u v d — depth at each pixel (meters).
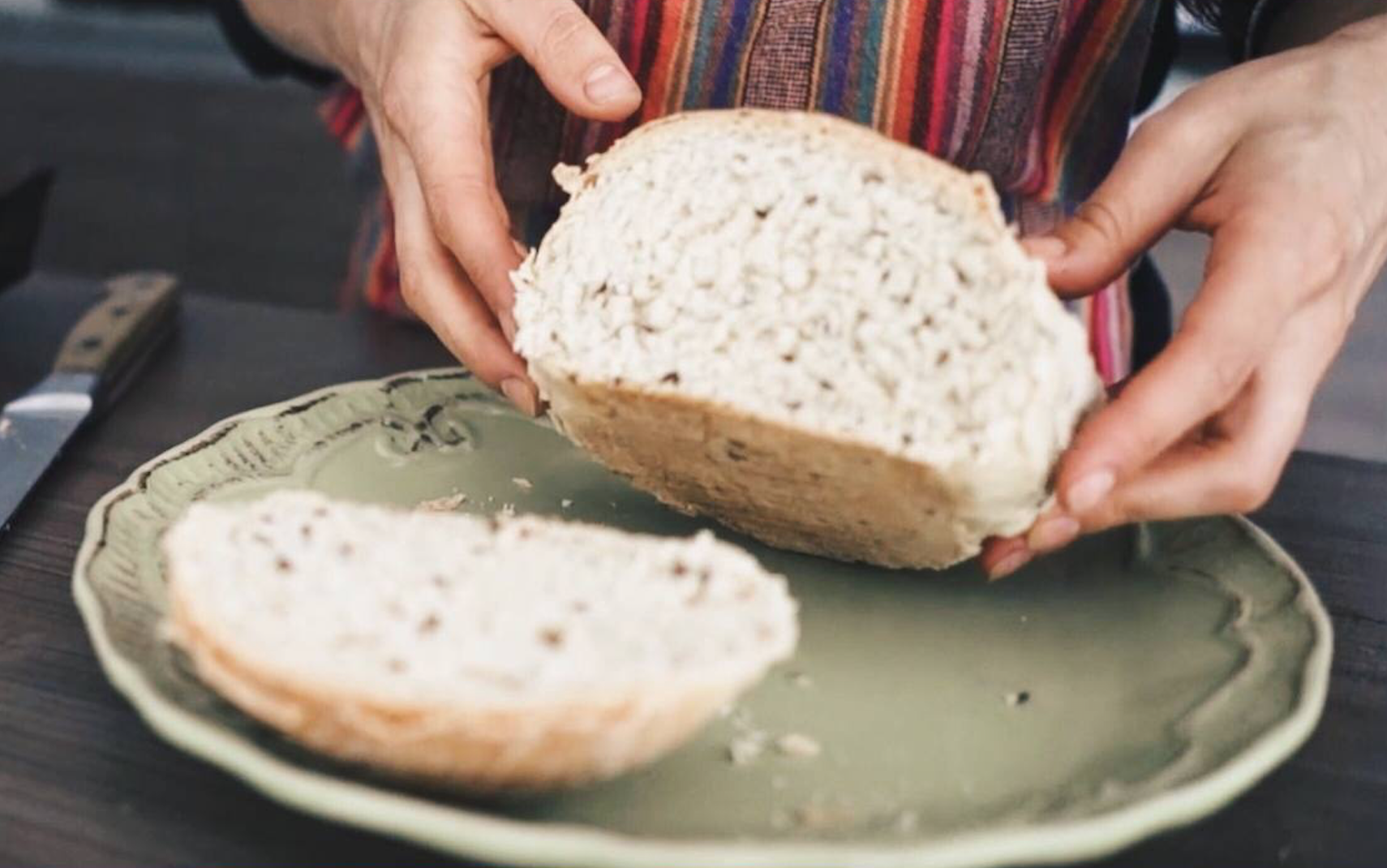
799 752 0.39
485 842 0.34
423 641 0.36
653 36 0.58
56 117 1.56
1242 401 0.43
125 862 0.37
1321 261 0.42
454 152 0.49
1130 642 0.44
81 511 0.50
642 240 0.44
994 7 0.57
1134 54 0.59
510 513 0.49
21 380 0.63
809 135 0.42
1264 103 0.45
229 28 0.72
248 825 0.38
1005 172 0.60
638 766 0.37
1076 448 0.41
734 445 0.43
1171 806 0.36
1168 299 0.69
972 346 0.40
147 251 1.55
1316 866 0.38
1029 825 0.36
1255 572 0.45
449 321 0.50
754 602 0.38
